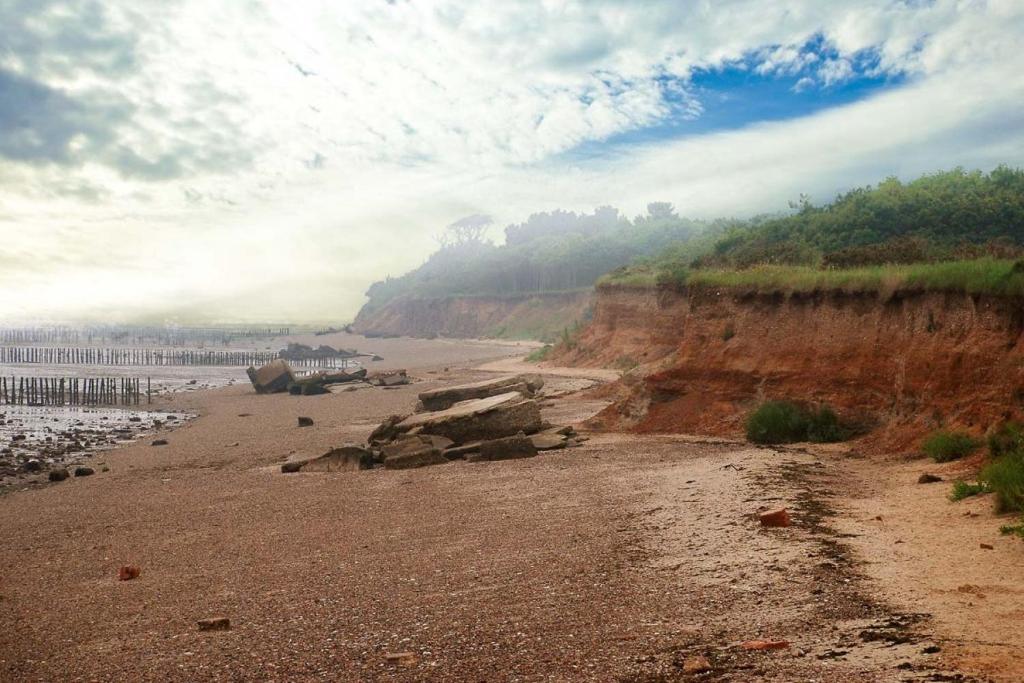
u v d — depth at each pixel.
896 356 23.59
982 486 14.73
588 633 10.02
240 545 16.84
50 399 72.25
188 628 11.44
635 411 30.61
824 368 25.73
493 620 10.82
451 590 12.44
